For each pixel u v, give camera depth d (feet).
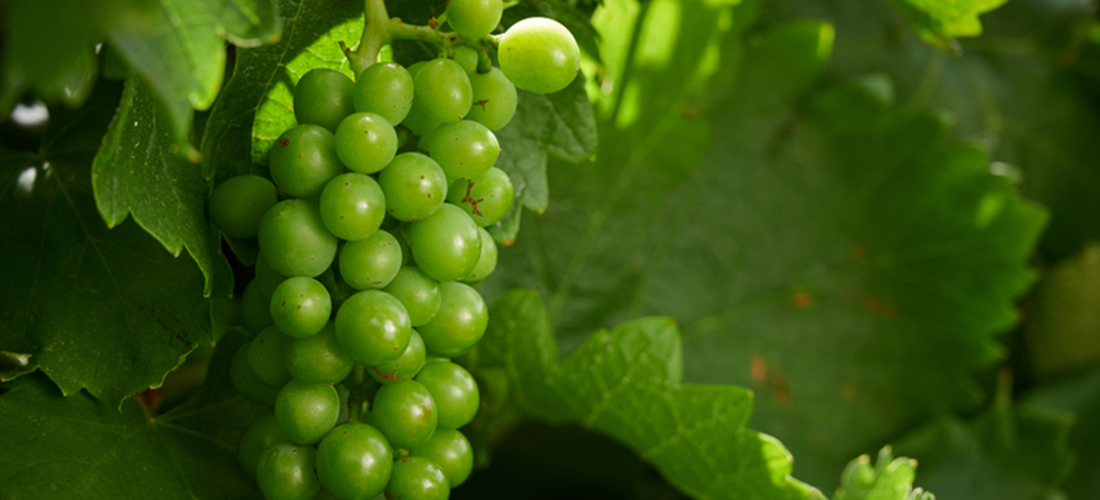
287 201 1.60
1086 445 2.41
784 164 2.25
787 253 2.29
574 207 2.12
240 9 1.51
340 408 1.68
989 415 2.28
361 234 1.58
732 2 2.03
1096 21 2.49
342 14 1.70
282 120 1.68
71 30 1.46
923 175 2.25
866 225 2.30
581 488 2.32
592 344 1.88
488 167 1.64
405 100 1.60
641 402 1.89
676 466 1.94
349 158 1.58
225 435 1.77
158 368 1.68
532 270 2.11
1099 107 2.52
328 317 1.61
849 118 2.24
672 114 2.12
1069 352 2.47
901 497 1.89
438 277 1.63
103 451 1.70
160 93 1.48
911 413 2.32
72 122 1.74
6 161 1.73
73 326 1.69
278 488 1.63
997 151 2.50
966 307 2.27
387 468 1.62
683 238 2.20
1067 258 2.50
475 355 1.91
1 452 1.65
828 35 2.16
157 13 1.48
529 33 1.61
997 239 2.21
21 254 1.70
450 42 1.63
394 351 1.59
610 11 1.94
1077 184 2.53
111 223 1.54
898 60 2.40
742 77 2.17
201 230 1.64
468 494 2.26
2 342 1.68
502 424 2.07
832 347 2.31
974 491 2.20
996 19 2.51
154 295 1.69
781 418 2.26
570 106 1.77
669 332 1.89
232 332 1.80
